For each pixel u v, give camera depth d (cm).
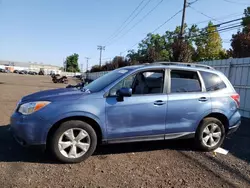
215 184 390
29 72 9956
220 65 1170
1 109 945
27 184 362
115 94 468
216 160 495
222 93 552
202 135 533
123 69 538
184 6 2166
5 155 467
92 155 490
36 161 446
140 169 433
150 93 491
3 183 361
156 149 545
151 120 484
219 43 4478
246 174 432
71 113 433
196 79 536
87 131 447
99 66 7356
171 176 411
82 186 363
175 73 520
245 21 2684
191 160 488
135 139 482
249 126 835
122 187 366
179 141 609
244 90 1019
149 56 2597
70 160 440
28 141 424
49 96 452
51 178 384
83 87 546
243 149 575
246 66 1012
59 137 431
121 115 463
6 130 636
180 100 504
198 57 4494
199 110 521
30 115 424
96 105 449
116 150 526
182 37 2186
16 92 1680
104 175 402
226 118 553
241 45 2731
